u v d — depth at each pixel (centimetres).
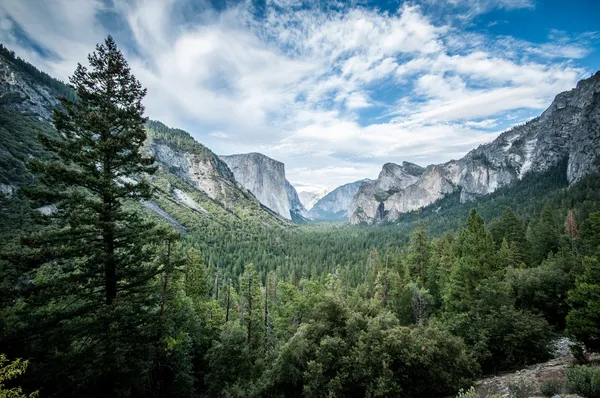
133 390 1673
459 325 2233
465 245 3728
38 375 1347
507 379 1600
